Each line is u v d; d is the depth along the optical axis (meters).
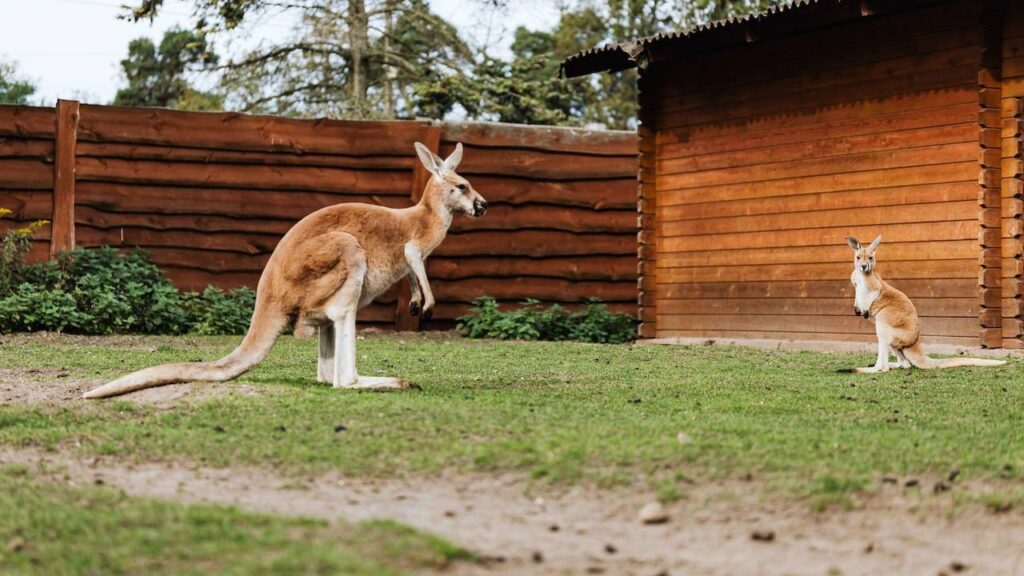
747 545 5.13
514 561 4.76
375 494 5.84
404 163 17.09
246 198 16.75
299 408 7.70
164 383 8.49
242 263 16.78
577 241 17.72
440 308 17.31
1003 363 11.35
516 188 17.47
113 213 16.33
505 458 6.36
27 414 7.69
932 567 4.89
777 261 15.87
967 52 13.80
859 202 14.93
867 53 14.80
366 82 32.47
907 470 6.23
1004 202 13.55
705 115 16.73
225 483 6.03
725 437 6.85
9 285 15.32
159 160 16.44
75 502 5.44
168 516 5.15
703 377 10.53
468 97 31.09
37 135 16.06
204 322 15.77
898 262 14.52
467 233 17.31
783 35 14.98
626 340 17.11
